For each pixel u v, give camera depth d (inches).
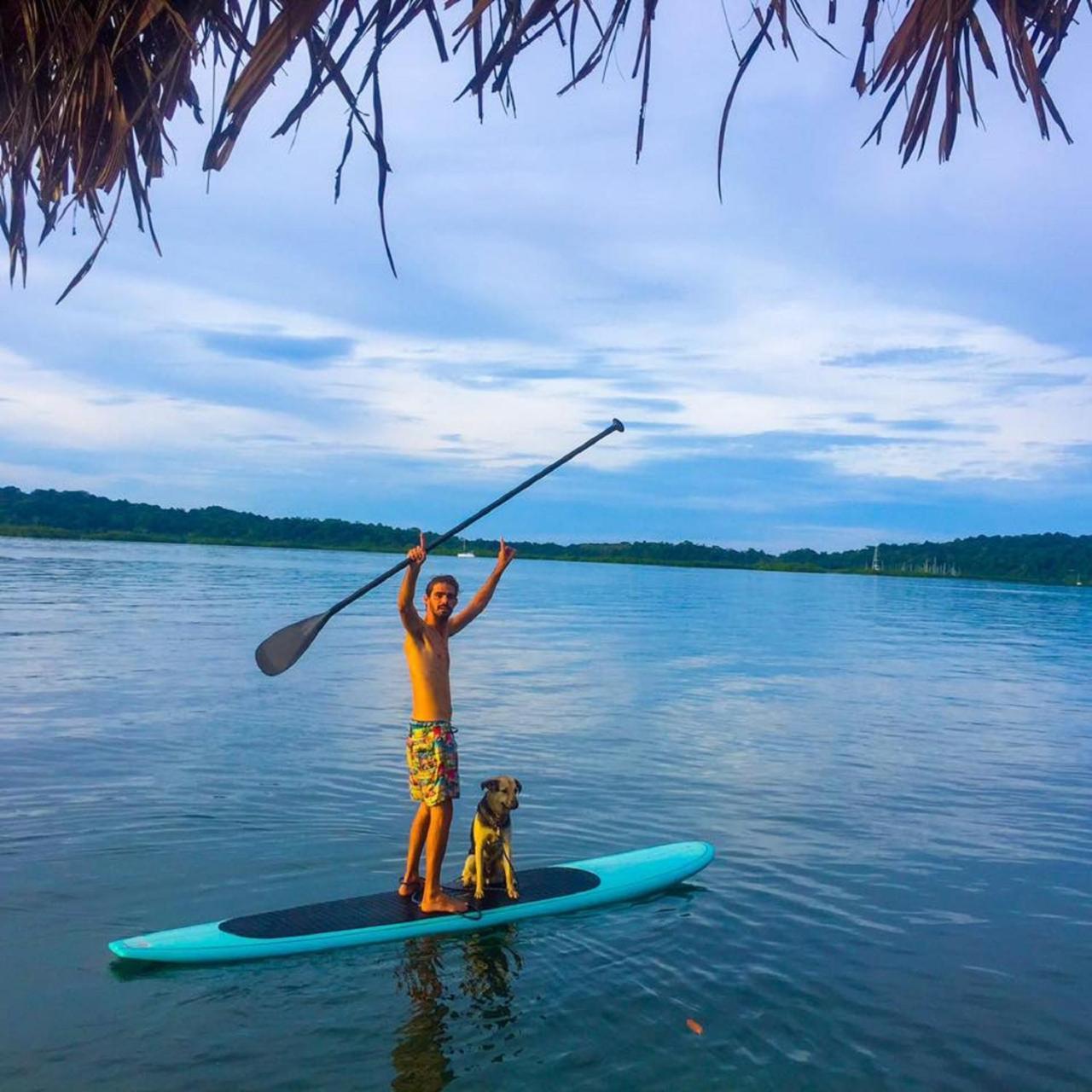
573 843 284.7
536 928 215.9
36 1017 172.4
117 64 97.7
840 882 254.1
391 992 184.9
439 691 219.0
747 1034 172.2
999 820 323.0
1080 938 221.3
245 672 618.2
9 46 98.3
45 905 222.2
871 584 3986.2
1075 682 743.1
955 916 232.4
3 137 102.9
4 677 569.0
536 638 971.9
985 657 933.2
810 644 1009.5
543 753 407.8
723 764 397.7
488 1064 160.7
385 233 79.7
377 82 74.7
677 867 250.8
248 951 197.8
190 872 246.5
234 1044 165.0
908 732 493.0
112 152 93.0
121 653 689.0
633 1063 161.8
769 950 208.2
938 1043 171.8
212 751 386.9
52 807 300.5
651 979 192.2
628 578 3243.1
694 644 962.1
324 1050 163.8
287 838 276.4
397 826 291.4
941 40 72.4
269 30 68.1
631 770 382.0
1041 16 72.0
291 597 1374.3
